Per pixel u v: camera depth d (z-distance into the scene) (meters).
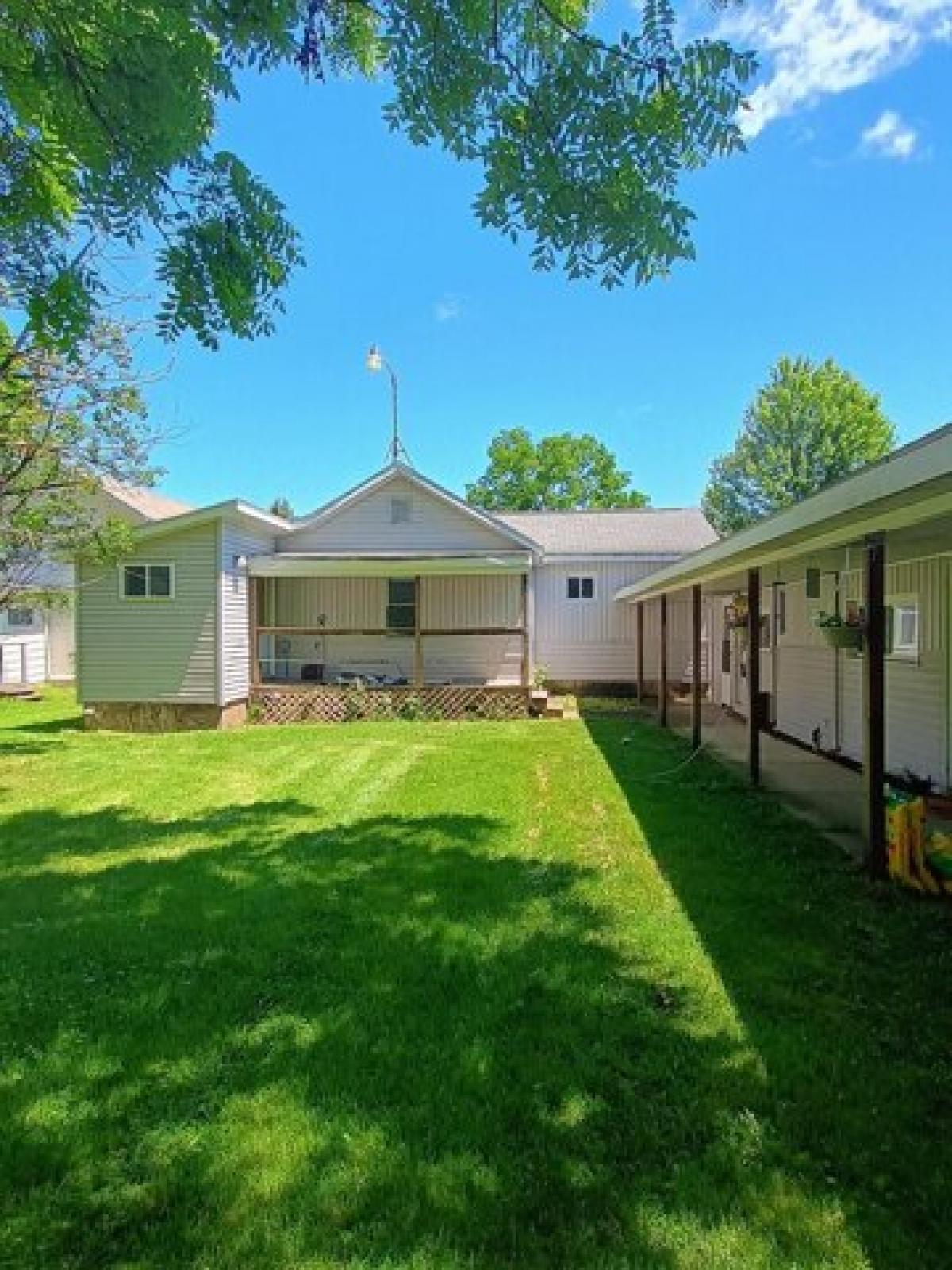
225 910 4.14
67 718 14.06
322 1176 2.14
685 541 16.67
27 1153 2.24
